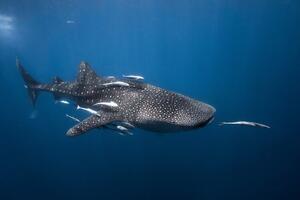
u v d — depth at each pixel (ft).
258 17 104.73
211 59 121.49
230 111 71.56
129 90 17.94
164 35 112.78
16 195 49.90
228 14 98.73
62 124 61.26
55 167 54.13
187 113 15.16
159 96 16.74
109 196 47.21
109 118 16.96
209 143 55.72
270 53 102.17
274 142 57.16
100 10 85.15
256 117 67.15
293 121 64.18
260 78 77.46
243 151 55.36
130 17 94.84
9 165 56.34
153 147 54.08
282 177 50.55
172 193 47.34
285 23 105.70
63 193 49.19
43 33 92.43
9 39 91.09
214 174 50.83
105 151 54.65
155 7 86.84
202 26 110.52
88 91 20.34
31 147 59.16
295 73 76.54
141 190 47.50
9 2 64.85
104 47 112.27
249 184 49.29
